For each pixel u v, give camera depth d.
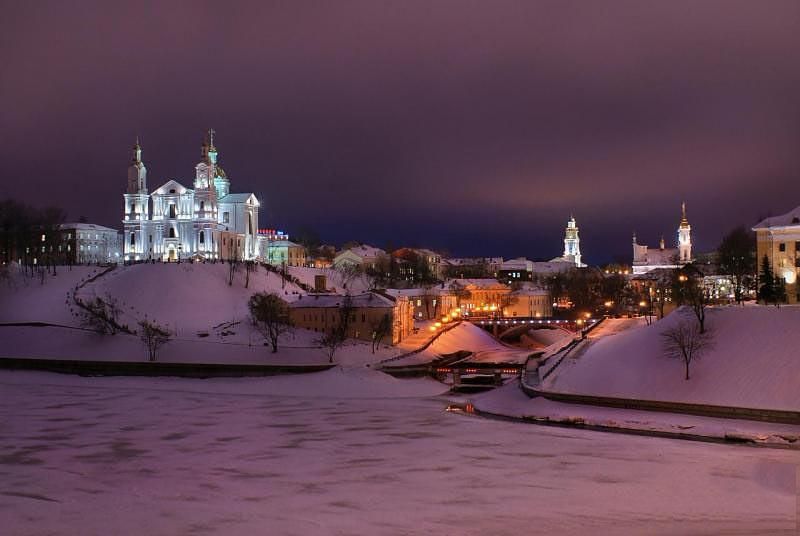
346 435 124.94
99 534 75.31
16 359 197.00
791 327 143.25
